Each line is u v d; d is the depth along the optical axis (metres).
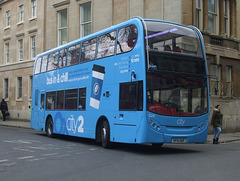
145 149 12.96
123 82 11.77
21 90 35.19
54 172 8.05
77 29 27.52
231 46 22.69
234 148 13.50
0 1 38.50
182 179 7.00
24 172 8.12
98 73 13.54
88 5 26.89
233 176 7.27
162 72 10.94
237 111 22.16
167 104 10.88
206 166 8.58
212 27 21.95
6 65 37.06
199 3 20.84
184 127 11.12
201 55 11.89
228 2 23.23
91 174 7.71
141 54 10.91
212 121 16.31
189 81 11.37
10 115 36.06
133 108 11.09
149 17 21.36
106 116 12.70
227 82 22.33
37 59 20.61
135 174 7.61
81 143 15.31
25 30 34.56
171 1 19.95
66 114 16.19
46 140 16.41
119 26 12.45
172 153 11.52
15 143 14.65
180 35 11.62
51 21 30.75
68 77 16.27
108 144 12.74
